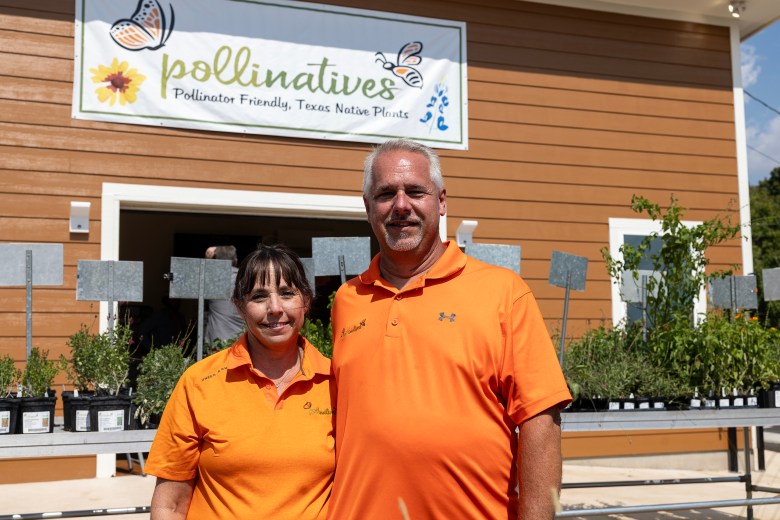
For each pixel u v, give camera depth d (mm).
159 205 6570
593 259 7617
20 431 3740
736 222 8102
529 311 2141
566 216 7582
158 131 6535
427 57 7301
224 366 2324
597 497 6195
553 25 7723
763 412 4727
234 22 6762
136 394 4000
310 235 10719
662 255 5680
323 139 6980
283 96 6871
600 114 7785
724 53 8266
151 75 6523
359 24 7113
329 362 2408
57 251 4449
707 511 5930
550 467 2008
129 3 6488
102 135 6387
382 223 2252
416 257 2271
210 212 6797
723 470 7508
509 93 7531
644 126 7914
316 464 2209
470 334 2098
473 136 7395
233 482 2180
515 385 2068
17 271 4379
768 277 5613
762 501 4637
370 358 2172
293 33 6922
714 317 5438
